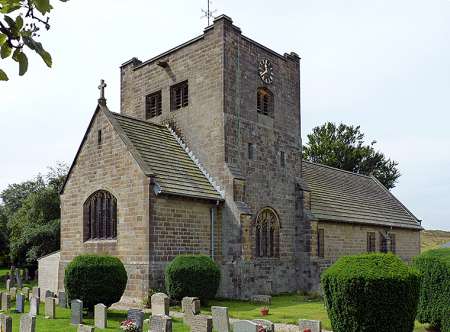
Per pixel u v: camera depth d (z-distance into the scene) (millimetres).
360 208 39719
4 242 50625
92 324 18781
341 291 13359
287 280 30391
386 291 12953
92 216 27266
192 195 25531
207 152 28375
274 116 31391
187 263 22734
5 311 22266
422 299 16359
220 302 24812
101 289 20781
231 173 27141
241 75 29266
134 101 33000
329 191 38875
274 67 31844
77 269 20828
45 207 48844
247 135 29156
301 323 16234
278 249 30172
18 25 3869
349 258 14047
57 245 44438
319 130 70000
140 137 27375
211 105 28469
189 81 29844
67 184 28812
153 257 23719
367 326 13062
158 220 24188
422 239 84188
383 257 13789
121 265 21781
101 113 27219
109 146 26469
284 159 31703
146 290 23406
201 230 26266
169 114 30734
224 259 26812
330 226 34750
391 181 69375
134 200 24688
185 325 18312
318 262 31344
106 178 26406
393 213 43875
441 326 15867
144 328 17953
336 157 67312
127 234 24828
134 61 33469
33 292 23969
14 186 80938
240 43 29453
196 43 29688
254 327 14188
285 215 31047
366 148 68562
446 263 15773
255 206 28859
